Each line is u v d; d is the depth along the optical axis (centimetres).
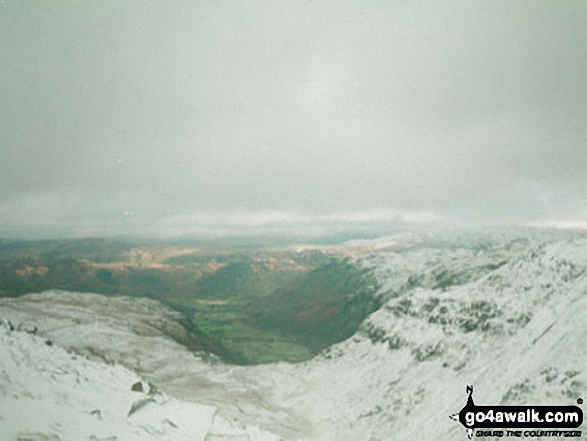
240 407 16425
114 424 2855
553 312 14275
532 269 17725
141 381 4197
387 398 15638
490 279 19275
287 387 19062
